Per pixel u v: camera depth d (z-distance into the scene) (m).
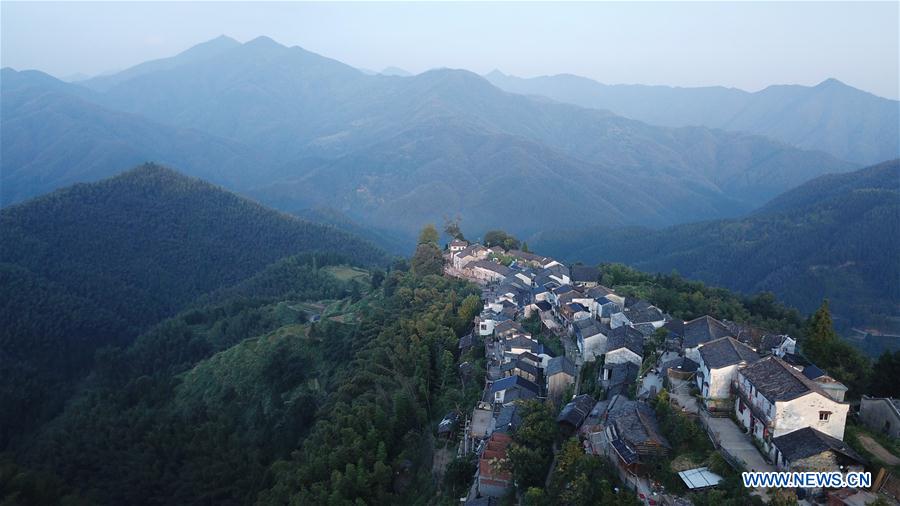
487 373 113.38
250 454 127.75
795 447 59.84
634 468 64.50
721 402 72.62
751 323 134.75
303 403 137.62
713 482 59.84
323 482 94.38
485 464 77.75
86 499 118.50
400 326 150.25
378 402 114.31
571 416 82.94
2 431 168.75
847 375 86.88
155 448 138.50
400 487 95.00
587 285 159.38
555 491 65.75
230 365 179.62
